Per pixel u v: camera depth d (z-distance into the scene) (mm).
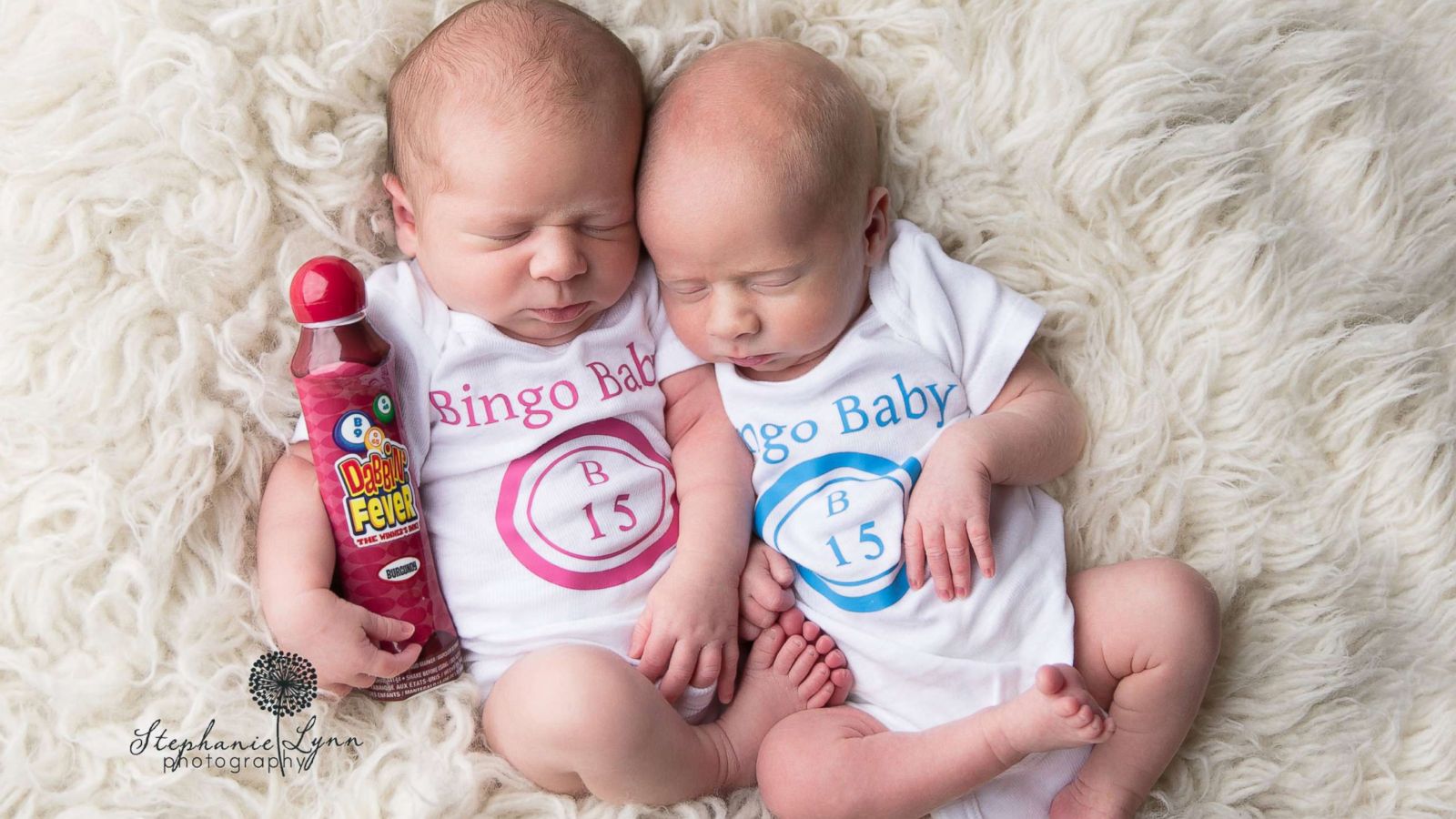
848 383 1293
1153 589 1199
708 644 1234
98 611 1139
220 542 1202
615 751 1114
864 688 1256
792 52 1272
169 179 1193
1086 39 1336
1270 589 1315
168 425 1178
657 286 1365
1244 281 1319
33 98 1181
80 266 1169
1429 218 1401
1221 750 1272
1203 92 1337
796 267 1209
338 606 1164
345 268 1141
